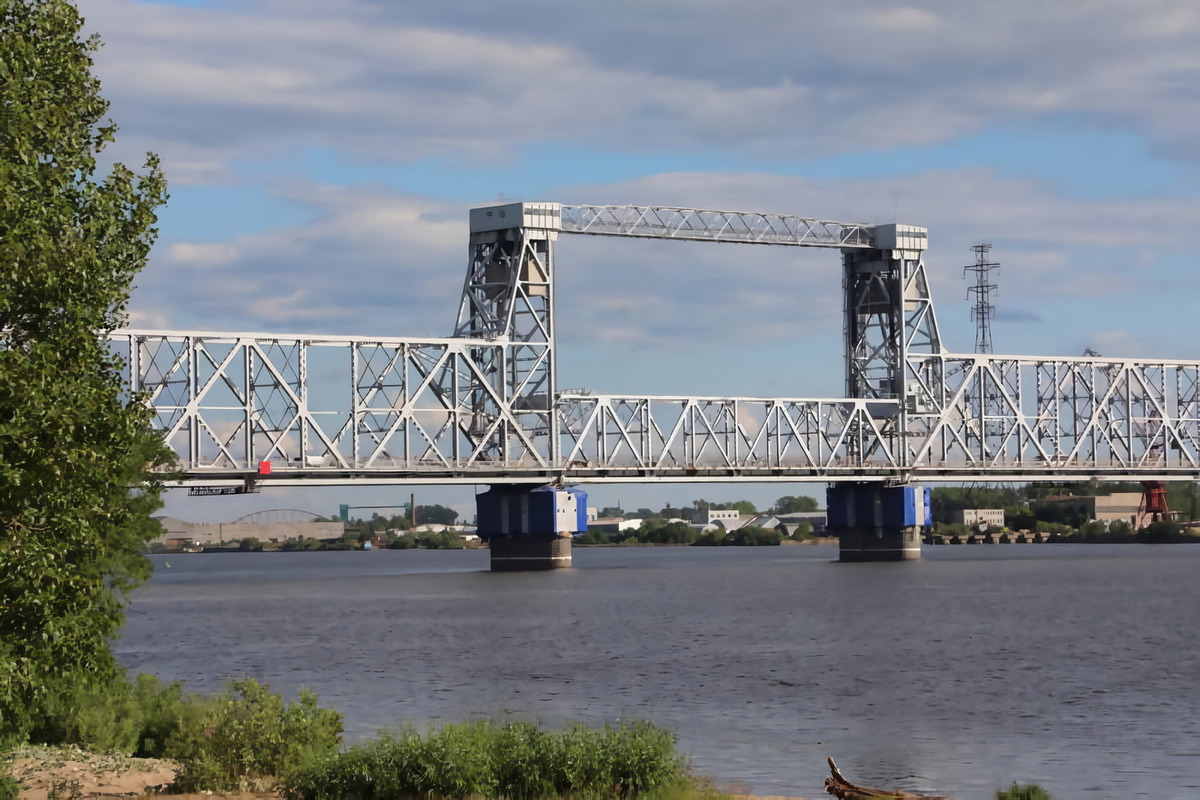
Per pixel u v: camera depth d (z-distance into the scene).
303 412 186.00
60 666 34.91
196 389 179.75
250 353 183.75
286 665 93.38
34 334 35.50
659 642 109.06
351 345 192.00
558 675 86.56
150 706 50.72
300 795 39.25
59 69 37.88
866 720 67.12
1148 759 56.62
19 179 34.69
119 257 38.06
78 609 35.31
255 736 44.75
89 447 34.06
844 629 120.12
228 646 108.31
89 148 37.94
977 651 100.88
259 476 180.62
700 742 60.50
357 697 75.69
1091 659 95.19
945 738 61.81
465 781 38.25
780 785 50.53
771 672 87.88
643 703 73.12
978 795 49.12
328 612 147.88
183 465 173.88
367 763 39.03
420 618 137.38
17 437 31.97
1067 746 59.72
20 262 34.22
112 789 41.84
